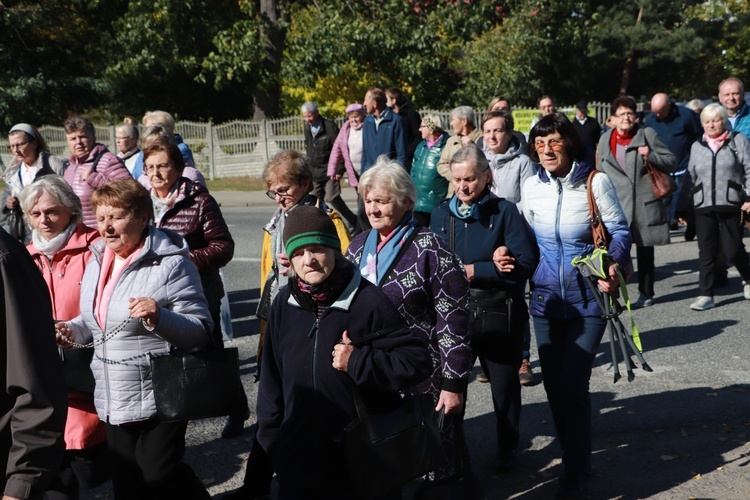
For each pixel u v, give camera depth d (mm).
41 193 3959
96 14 32219
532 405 5801
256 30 27125
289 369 2988
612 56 31828
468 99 29172
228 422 5312
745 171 7961
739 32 33562
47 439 2408
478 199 4480
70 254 4023
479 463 4828
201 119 33062
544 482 4539
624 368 6441
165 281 3605
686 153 11703
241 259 11875
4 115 29766
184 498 3670
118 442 3643
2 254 2404
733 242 8102
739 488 4371
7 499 2359
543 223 4387
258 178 25453
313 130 12805
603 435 5184
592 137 10578
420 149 8289
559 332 4469
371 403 2959
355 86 27688
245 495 4379
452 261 3627
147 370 3574
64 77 30703
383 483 2863
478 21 25938
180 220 4848
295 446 2969
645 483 4469
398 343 2910
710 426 5242
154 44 28391
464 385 3615
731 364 6422
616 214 4324
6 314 2406
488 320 4430
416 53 26359
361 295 2955
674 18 32969
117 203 3580
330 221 2928
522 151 6516
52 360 2445
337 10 25938
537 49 29141
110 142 30406
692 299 8539
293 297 3023
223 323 6961
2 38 31156
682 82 34625
